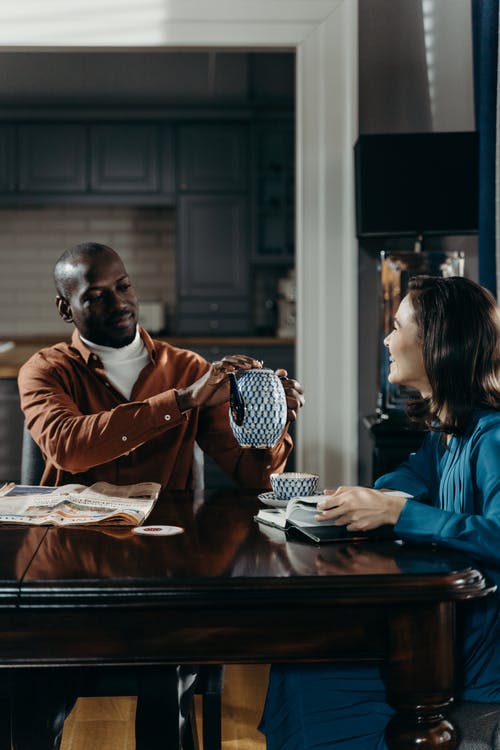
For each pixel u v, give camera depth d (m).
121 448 1.84
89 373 2.15
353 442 3.11
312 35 3.05
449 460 1.59
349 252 3.07
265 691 2.69
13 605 1.23
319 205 3.11
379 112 3.06
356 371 3.10
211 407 2.15
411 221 2.72
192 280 6.39
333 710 1.44
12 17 3.02
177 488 2.13
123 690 1.67
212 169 6.34
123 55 6.18
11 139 6.28
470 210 2.72
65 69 6.18
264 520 1.66
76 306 2.07
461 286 1.58
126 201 6.33
